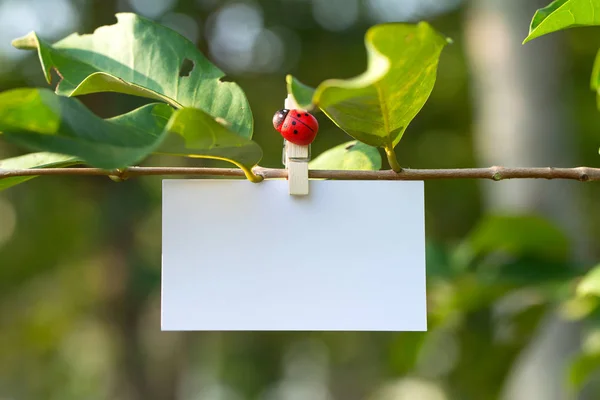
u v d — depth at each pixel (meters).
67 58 0.56
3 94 0.47
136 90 0.55
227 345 3.69
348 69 2.52
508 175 0.53
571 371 0.75
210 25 2.29
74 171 0.52
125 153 0.48
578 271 0.78
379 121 0.51
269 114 2.40
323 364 4.50
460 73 2.58
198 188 0.51
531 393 1.05
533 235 0.78
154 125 0.52
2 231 2.61
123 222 2.18
